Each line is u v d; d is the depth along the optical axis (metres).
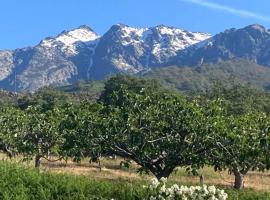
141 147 28.58
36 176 14.84
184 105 29.25
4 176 14.48
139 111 29.52
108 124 29.45
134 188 14.12
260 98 113.56
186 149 28.45
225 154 28.81
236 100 105.50
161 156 29.16
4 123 47.19
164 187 11.39
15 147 47.16
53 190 14.08
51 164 50.69
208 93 115.31
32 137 45.09
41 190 13.63
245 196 14.55
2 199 13.02
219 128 28.56
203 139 28.39
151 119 28.89
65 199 13.71
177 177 41.44
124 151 29.61
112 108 30.61
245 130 30.42
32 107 50.88
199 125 28.45
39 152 44.53
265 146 29.23
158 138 28.67
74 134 31.12
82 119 31.16
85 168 47.41
